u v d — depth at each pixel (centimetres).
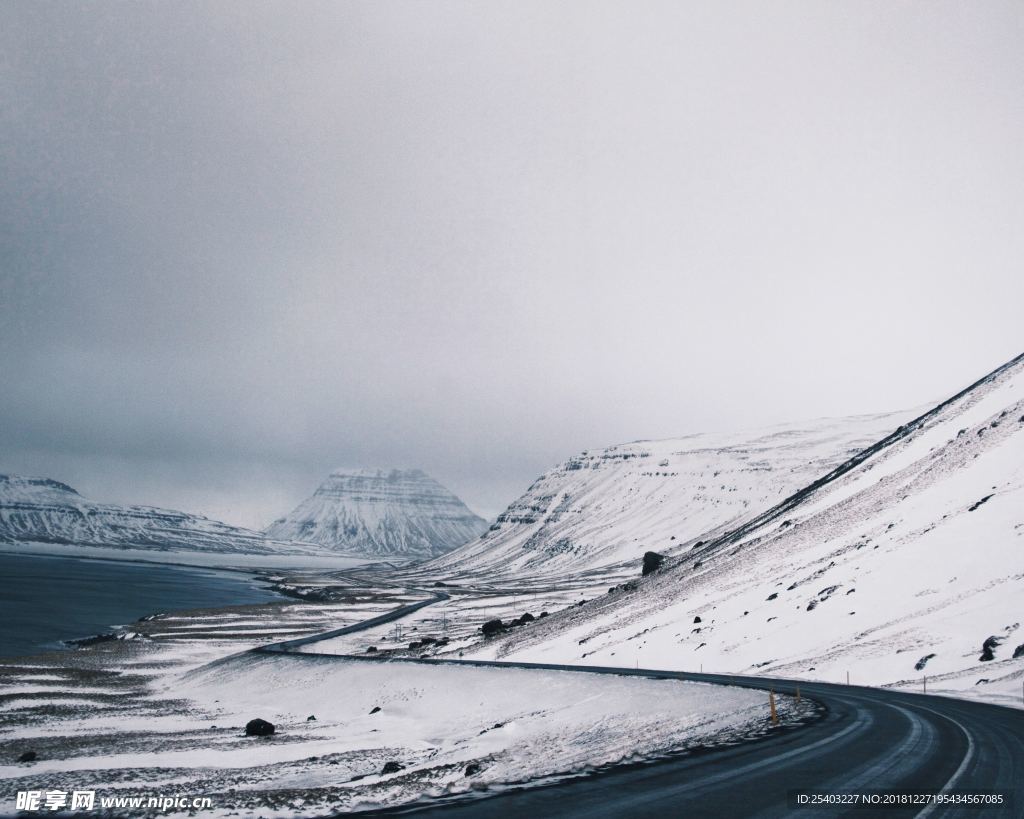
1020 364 10056
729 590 7556
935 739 1947
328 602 19925
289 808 2255
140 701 7050
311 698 6762
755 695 3394
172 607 18700
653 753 2033
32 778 3606
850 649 4534
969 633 4025
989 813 1243
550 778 1702
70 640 11950
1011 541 5178
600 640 7725
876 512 7694
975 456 7469
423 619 14300
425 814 1342
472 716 5141
